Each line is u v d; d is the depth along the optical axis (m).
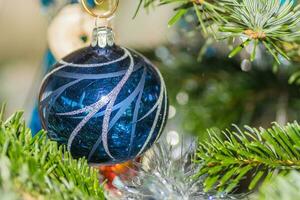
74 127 0.38
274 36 0.40
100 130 0.38
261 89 0.63
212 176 0.38
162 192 0.39
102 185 0.37
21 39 1.06
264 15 0.40
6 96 1.04
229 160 0.38
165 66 0.66
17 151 0.34
